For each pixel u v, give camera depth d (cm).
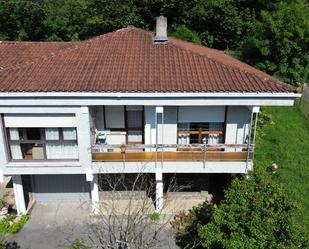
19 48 1817
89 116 1431
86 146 1452
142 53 1603
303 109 2856
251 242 1114
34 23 3469
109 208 1598
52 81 1374
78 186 1712
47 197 1730
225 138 1602
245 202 1248
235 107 1541
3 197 1727
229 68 1494
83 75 1421
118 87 1342
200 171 1498
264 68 3000
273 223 1152
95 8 3394
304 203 1633
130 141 1656
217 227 1230
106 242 1192
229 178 1667
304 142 2278
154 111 1541
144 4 3409
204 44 3694
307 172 1902
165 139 1608
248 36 3631
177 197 1705
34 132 1468
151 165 1491
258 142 2192
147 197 1554
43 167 1477
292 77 2952
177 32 3469
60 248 1430
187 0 3531
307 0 3603
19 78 1396
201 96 1352
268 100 1376
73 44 1850
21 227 1556
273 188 1334
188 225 1509
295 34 2827
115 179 1547
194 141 1622
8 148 1466
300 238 1112
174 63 1530
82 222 1580
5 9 3347
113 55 1578
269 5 3675
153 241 1174
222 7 3538
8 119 1412
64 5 3653
